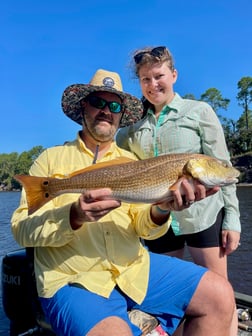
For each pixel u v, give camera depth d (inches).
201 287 31.9
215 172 31.7
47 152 36.7
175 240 46.2
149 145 46.0
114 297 30.6
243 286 118.3
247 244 175.0
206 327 31.5
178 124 44.3
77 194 33.4
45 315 32.8
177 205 31.3
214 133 43.8
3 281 41.4
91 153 36.4
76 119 43.1
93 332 26.1
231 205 44.6
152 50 44.3
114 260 32.0
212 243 43.9
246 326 43.7
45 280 30.9
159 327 32.5
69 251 31.5
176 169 31.5
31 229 31.0
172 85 46.1
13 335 40.4
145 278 32.9
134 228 34.8
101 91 37.0
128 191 31.5
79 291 29.4
